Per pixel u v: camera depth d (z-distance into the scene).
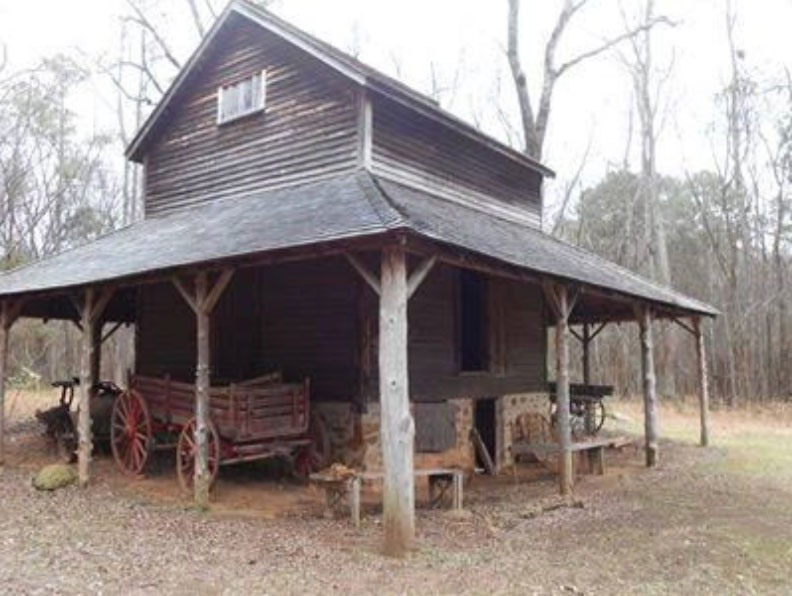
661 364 29.64
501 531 8.38
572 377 31.50
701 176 35.25
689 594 6.25
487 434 13.52
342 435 10.75
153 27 24.81
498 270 8.85
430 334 11.63
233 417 9.62
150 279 9.73
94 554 7.15
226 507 9.44
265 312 11.85
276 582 6.36
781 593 6.30
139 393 11.80
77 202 33.84
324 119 11.44
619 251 33.47
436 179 12.37
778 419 23.31
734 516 9.34
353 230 7.13
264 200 11.29
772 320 29.77
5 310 12.73
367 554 7.25
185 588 6.17
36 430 16.72
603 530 8.56
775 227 30.91
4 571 6.54
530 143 21.52
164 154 14.38
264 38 12.62
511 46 21.67
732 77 30.22
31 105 31.59
